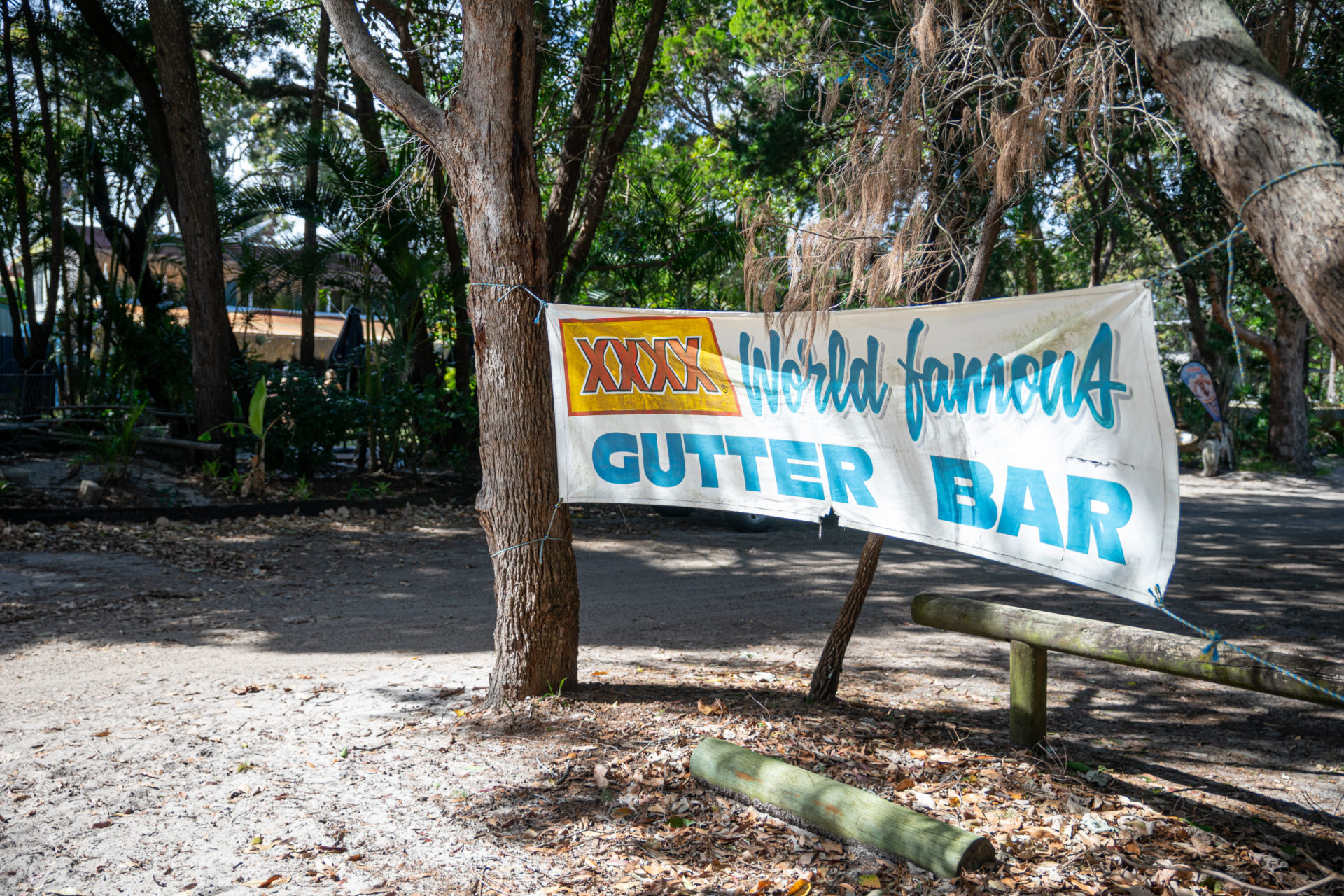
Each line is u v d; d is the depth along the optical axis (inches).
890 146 184.5
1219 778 184.7
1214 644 141.0
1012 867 135.3
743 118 800.3
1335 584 391.5
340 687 231.0
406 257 580.4
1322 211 102.4
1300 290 104.9
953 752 181.6
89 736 191.8
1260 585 389.1
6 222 766.5
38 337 677.3
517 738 188.1
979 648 284.2
